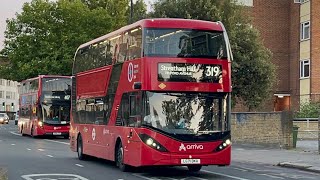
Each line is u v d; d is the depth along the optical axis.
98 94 19.73
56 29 48.12
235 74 38.09
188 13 35.75
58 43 47.69
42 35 48.16
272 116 28.58
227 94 15.74
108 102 18.56
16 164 19.39
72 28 47.94
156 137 15.11
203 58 15.60
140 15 38.03
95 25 48.44
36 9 48.31
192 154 15.17
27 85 44.16
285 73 48.66
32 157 22.70
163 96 15.34
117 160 17.55
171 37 15.56
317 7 45.00
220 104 15.62
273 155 24.11
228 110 15.63
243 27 38.59
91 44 21.08
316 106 39.66
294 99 47.12
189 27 15.69
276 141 28.33
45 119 39.25
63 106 39.66
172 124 15.24
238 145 30.12
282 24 49.06
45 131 39.03
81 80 22.19
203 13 35.97
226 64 15.80
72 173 16.50
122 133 16.89
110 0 53.97
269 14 48.91
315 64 44.66
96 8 52.03
